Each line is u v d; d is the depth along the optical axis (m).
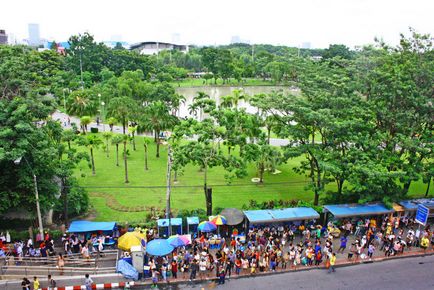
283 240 34.84
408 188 46.34
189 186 48.06
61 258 29.97
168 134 76.19
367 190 39.69
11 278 28.75
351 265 33.22
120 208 43.28
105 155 64.94
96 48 147.50
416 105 40.00
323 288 29.47
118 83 104.62
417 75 43.78
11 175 34.28
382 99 42.75
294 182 50.34
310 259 32.78
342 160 39.44
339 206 39.38
